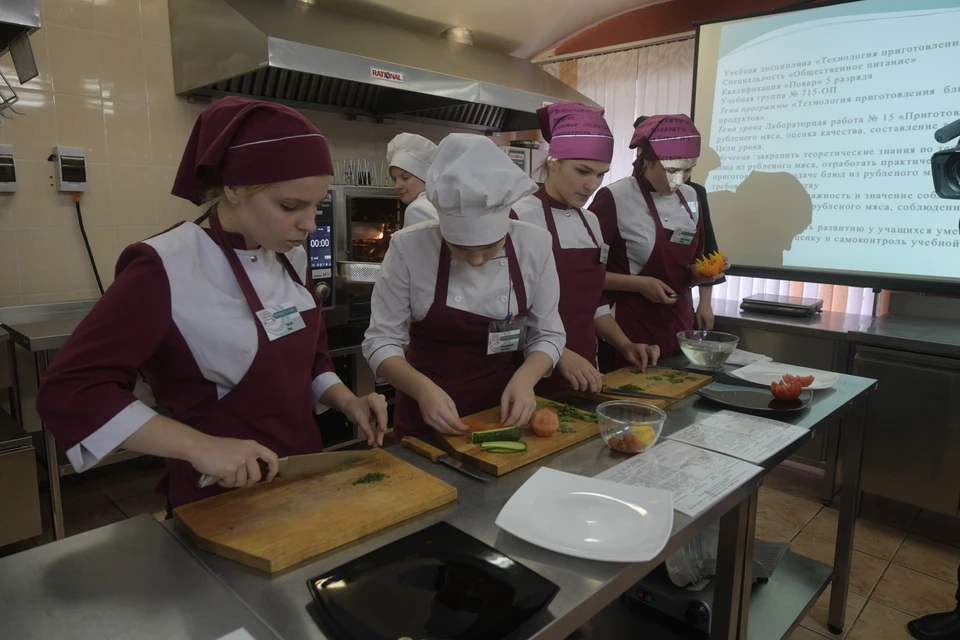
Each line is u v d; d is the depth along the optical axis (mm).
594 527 928
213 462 905
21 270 2586
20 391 2633
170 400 1116
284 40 2379
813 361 2850
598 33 4082
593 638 1483
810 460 2852
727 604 1293
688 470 1139
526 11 3654
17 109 2496
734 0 3514
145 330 970
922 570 2354
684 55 3639
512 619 719
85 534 909
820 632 2021
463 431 1244
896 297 3000
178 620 721
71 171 2617
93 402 890
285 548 834
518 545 896
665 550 920
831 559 2396
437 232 1445
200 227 1096
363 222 3027
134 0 2730
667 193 2184
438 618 717
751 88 3252
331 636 702
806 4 3027
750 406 1486
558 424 1271
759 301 3154
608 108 4016
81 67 2631
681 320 2348
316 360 1371
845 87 2971
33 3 1522
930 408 2506
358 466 1110
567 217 1883
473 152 1208
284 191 955
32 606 740
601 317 2023
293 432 1199
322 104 3289
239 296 1097
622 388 1614
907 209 2877
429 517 973
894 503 2883
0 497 2057
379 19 3383
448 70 2982
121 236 2832
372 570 794
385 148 3668
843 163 3021
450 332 1513
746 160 3316
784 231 3238
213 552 860
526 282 1521
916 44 2771
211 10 2586
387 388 3275
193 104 2973
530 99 3346
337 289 2941
